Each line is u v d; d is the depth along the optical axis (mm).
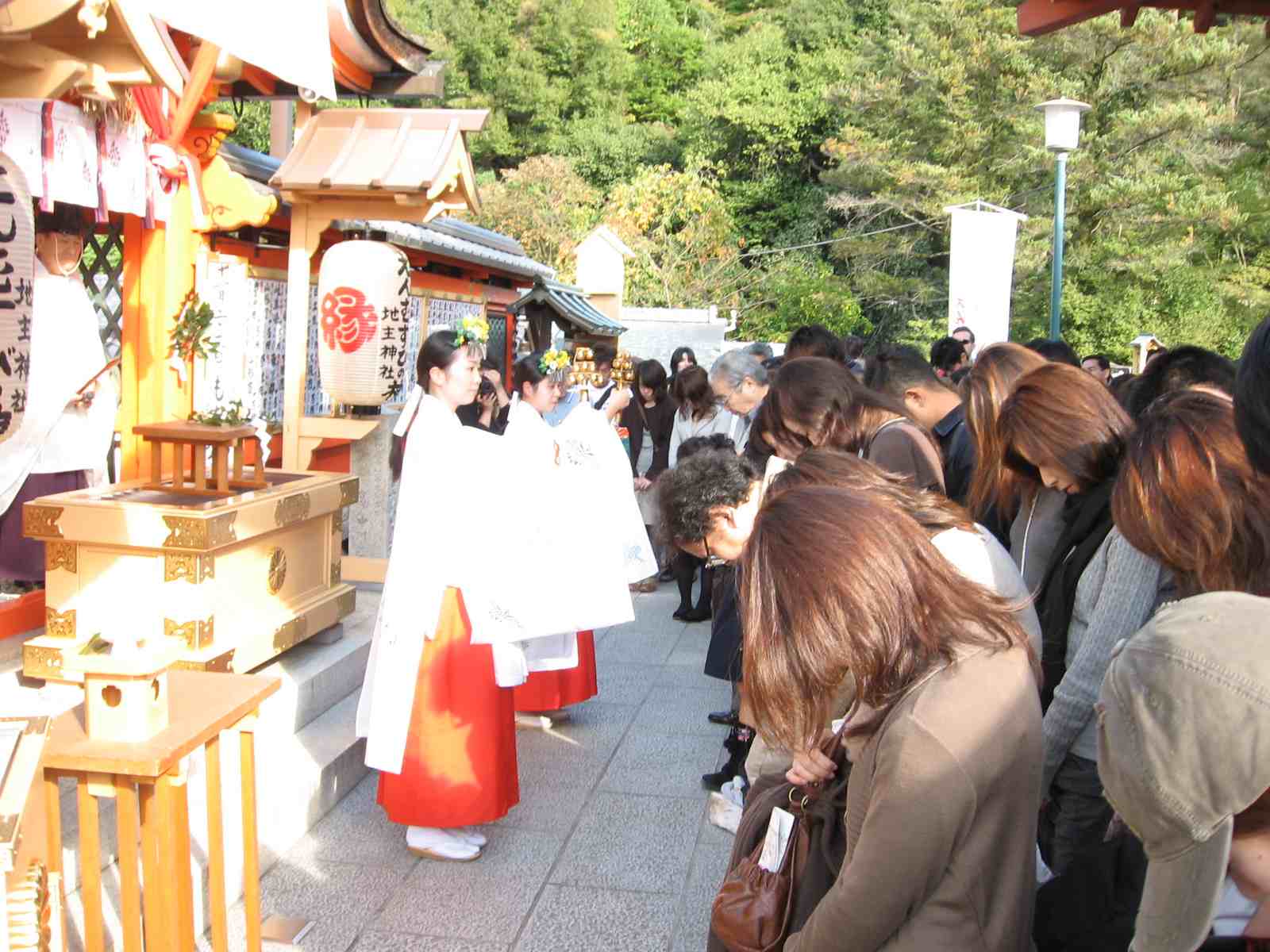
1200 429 1733
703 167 30047
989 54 21469
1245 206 21469
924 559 1484
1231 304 21641
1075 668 2143
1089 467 2354
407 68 5770
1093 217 21312
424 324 7309
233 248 5305
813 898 1778
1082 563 2355
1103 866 1604
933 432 3844
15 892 1858
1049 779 2191
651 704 5129
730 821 3744
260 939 2748
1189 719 936
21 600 4047
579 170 29875
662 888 3357
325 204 5172
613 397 4602
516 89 29516
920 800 1417
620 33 33781
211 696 2447
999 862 1479
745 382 4199
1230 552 1687
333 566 4605
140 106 4266
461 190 5121
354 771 4051
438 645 3432
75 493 3840
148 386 4707
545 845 3639
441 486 3352
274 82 5180
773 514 1502
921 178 22375
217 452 3869
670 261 27047
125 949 2223
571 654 4137
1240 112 21469
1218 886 943
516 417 3668
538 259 24359
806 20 32750
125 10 2387
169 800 2174
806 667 1417
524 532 3469
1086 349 21250
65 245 3908
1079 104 9359
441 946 3006
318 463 5992
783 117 29969
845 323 25516
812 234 29578
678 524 2264
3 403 2658
